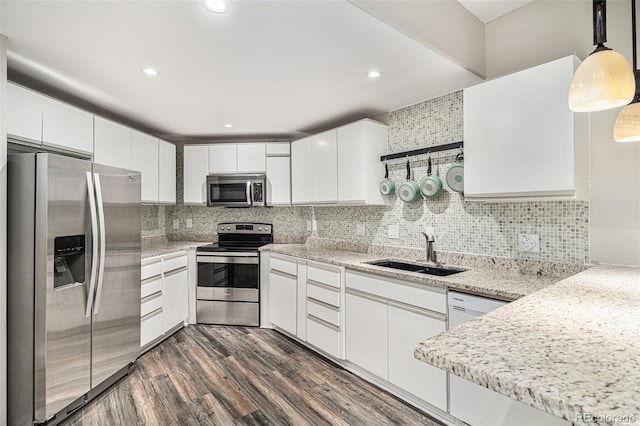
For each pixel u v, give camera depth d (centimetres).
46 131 218
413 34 172
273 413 198
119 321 231
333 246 351
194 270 357
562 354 69
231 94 254
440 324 189
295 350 291
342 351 254
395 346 213
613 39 174
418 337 200
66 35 168
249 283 349
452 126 249
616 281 140
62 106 230
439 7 189
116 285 228
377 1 154
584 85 96
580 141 167
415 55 193
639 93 118
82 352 199
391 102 273
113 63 200
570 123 160
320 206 362
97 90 245
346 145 297
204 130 373
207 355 279
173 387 227
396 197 287
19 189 177
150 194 336
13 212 178
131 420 191
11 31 164
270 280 346
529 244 207
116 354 228
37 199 176
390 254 289
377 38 174
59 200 183
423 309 198
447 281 185
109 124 277
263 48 183
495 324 88
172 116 315
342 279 256
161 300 304
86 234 201
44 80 225
